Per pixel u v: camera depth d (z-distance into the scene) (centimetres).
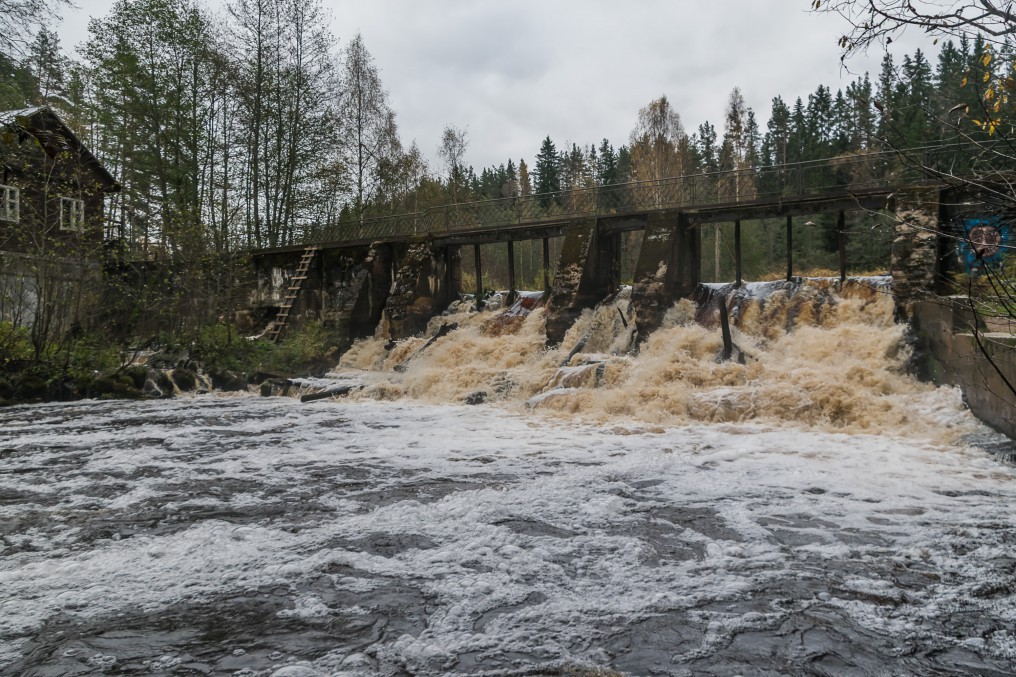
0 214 2148
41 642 449
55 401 1902
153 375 2108
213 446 1195
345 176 3584
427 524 717
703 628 469
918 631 463
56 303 2067
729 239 5128
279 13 3362
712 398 1410
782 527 698
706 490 848
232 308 2778
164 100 3434
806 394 1370
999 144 454
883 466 969
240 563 600
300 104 3431
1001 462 987
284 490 875
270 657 429
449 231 2539
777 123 5350
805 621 479
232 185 3447
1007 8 397
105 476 960
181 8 3362
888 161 1761
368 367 2442
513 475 948
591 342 2050
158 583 554
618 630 466
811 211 1906
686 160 5228
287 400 1934
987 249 531
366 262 2633
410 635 459
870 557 607
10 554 627
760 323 1850
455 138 5425
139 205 3328
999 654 431
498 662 422
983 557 604
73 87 3369
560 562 600
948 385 1363
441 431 1347
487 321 2359
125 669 414
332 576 568
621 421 1413
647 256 2009
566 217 2298
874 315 1689
